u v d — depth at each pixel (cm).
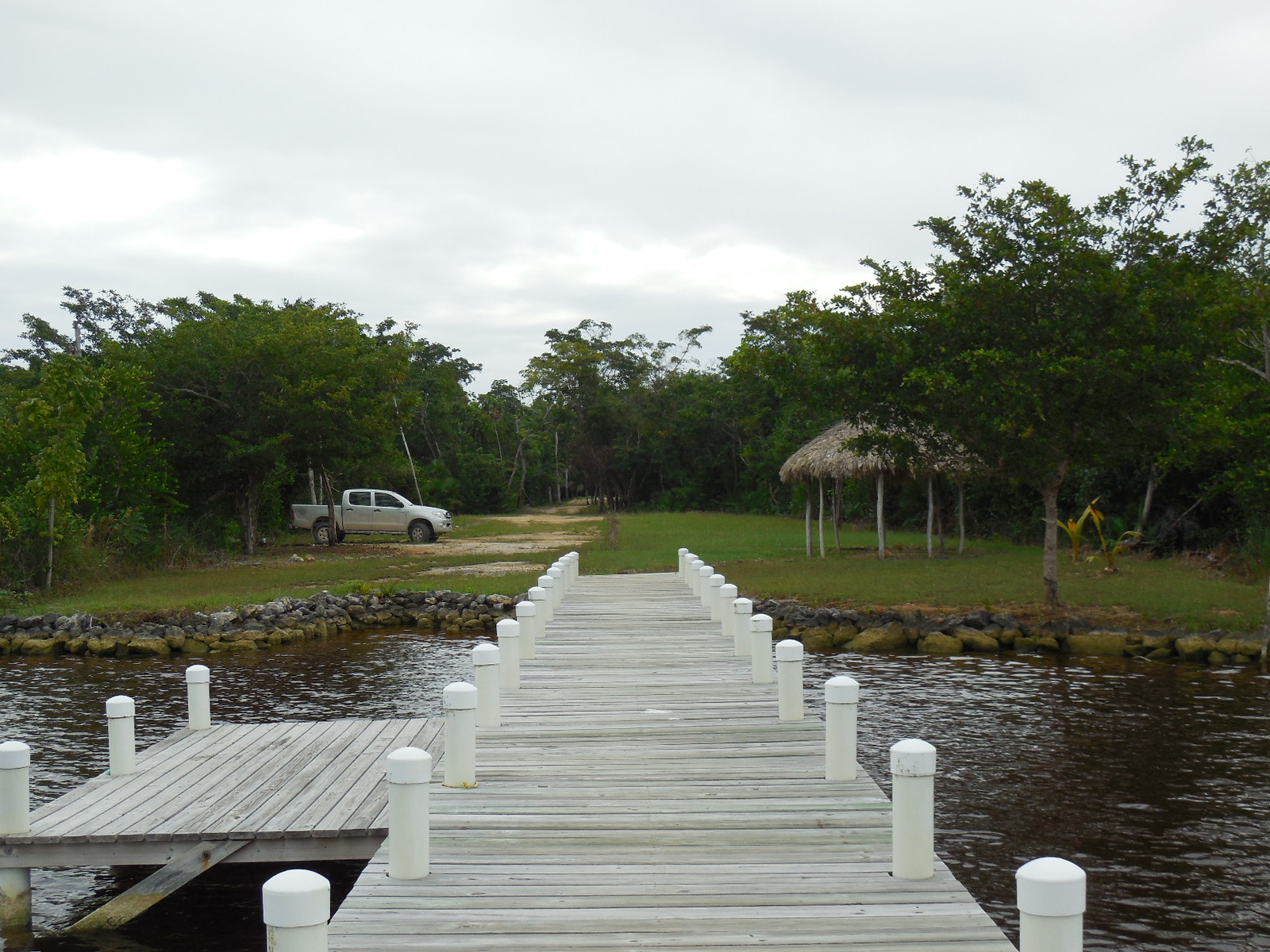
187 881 674
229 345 3225
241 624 1964
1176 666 1531
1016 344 1758
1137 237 1730
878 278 1981
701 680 1106
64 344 5059
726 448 6919
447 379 7531
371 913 497
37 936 701
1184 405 1638
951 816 882
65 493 2311
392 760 546
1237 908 700
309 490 4788
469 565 2950
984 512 3750
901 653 1695
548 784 720
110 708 832
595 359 7338
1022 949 378
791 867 558
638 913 496
